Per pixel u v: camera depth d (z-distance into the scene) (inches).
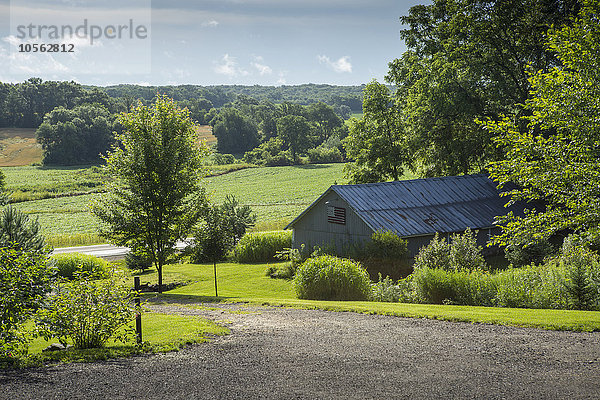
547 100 597.9
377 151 1972.2
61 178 4402.1
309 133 6181.1
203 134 7810.0
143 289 1093.8
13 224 831.1
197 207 1010.7
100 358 364.5
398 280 870.4
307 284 820.6
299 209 2815.0
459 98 1485.0
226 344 419.8
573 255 768.3
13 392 282.7
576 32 615.8
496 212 1239.5
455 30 1518.2
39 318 381.1
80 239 2012.8
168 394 279.3
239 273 1237.1
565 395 270.7
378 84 2026.3
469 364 338.3
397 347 397.1
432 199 1234.6
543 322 477.7
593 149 554.9
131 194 992.2
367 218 1104.2
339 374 317.4
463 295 687.1
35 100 7406.5
